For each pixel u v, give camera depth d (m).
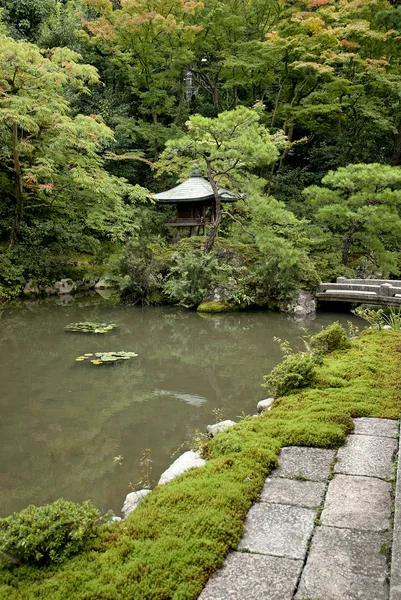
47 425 5.77
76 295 14.88
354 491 3.12
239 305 12.80
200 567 2.38
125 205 17.06
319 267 14.27
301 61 16.64
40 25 19.27
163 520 2.80
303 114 18.39
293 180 19.41
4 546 2.43
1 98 12.40
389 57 17.80
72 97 18.03
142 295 13.61
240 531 2.71
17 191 14.59
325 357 6.05
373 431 4.00
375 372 5.36
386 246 15.67
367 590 2.25
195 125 12.08
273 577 2.35
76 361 8.36
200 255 13.44
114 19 18.05
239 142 11.88
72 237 15.86
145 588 2.24
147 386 7.18
